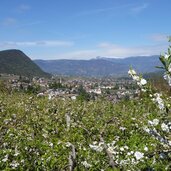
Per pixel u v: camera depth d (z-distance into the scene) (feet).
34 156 34.40
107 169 26.27
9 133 47.60
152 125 17.58
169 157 17.58
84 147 36.32
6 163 33.04
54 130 55.16
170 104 16.85
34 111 79.15
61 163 29.94
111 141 41.24
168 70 15.62
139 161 22.66
